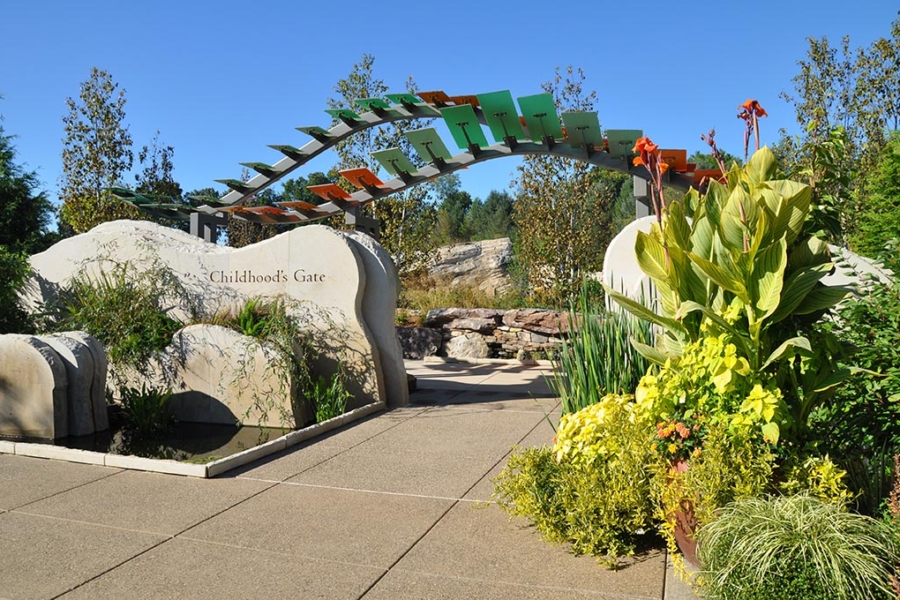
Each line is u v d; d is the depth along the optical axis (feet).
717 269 11.64
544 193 52.31
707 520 10.46
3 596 10.77
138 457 18.54
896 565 9.04
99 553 12.48
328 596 10.75
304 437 21.27
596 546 12.12
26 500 15.53
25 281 31.01
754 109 13.09
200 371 25.86
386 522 14.01
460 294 54.03
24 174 58.70
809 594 8.71
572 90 57.26
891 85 50.78
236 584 11.18
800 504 9.78
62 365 23.03
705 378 12.10
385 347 27.27
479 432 22.02
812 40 54.19
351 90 58.18
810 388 12.25
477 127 31.45
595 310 18.93
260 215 39.78
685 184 28.84
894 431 14.44
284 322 25.85
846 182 14.42
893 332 14.74
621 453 12.39
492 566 11.82
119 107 63.52
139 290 28.60
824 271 11.61
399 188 35.32
